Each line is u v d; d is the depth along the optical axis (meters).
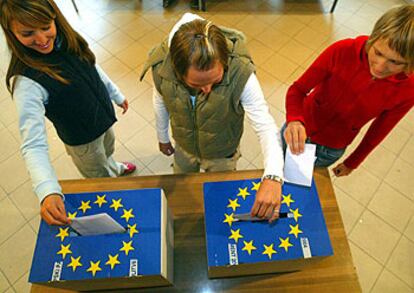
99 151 1.41
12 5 0.82
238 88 0.94
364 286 1.65
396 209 1.89
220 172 1.13
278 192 0.83
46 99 1.00
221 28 0.94
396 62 0.82
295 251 0.78
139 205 0.86
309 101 1.29
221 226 0.82
